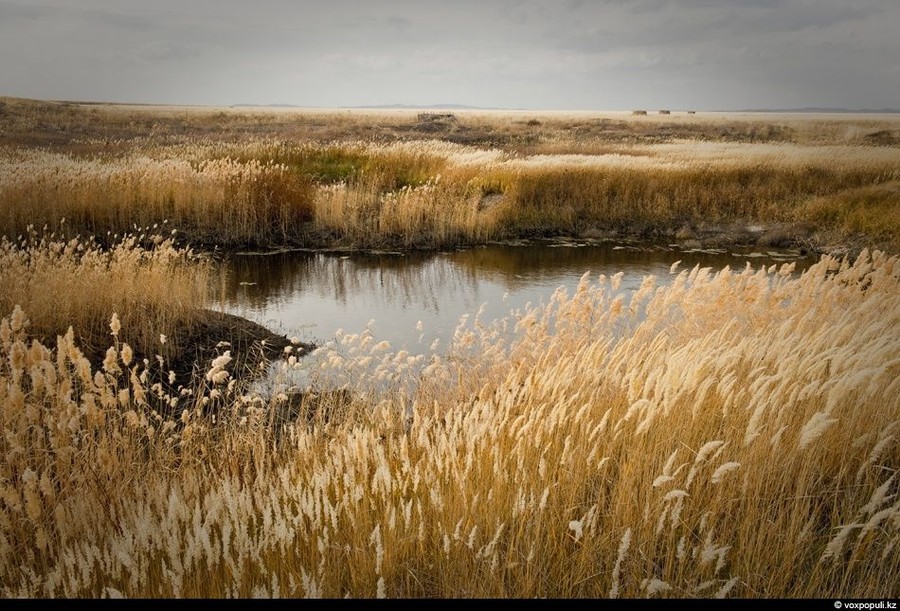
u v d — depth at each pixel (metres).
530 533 4.19
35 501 4.12
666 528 4.10
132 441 5.63
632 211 21.17
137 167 20.70
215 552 3.79
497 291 14.15
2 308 8.88
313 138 43.12
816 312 7.61
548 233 20.28
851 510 4.26
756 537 4.04
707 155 29.80
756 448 4.54
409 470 4.59
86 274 10.22
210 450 6.20
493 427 4.84
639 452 4.56
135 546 4.00
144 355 9.23
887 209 19.67
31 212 16.31
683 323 8.06
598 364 6.20
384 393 7.70
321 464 5.34
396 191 22.39
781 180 23.12
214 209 18.08
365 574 3.84
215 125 53.94
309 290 14.09
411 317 12.05
